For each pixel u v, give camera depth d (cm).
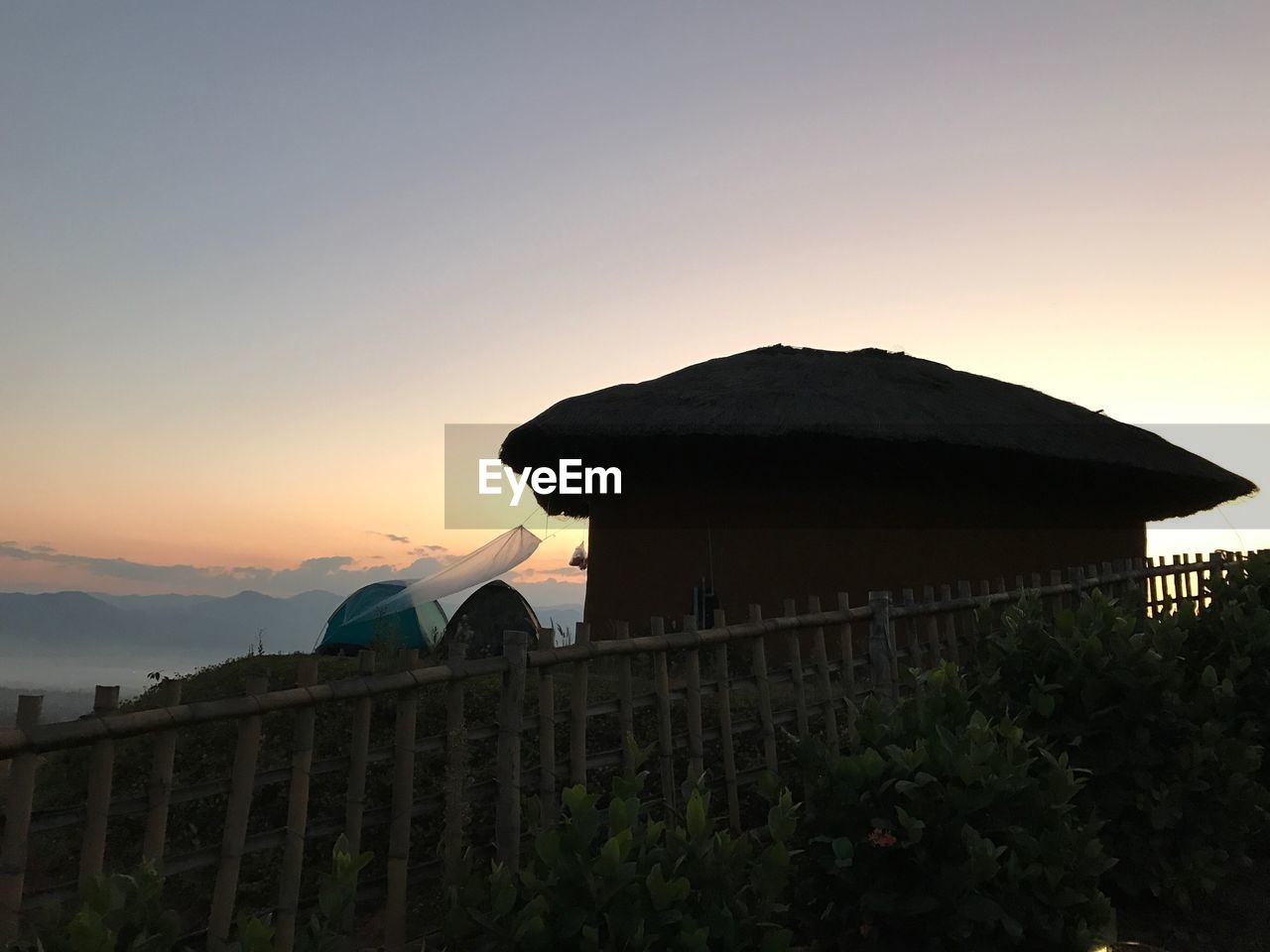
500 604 1094
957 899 317
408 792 335
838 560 1023
